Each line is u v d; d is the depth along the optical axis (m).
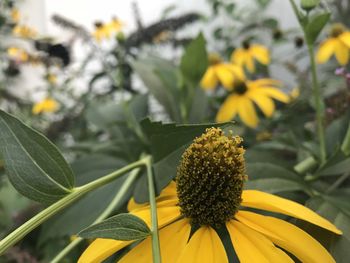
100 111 0.20
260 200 0.08
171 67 0.19
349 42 0.18
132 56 0.29
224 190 0.08
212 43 0.42
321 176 0.11
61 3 0.52
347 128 0.13
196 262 0.07
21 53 0.36
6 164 0.07
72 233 0.12
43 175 0.07
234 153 0.08
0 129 0.07
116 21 0.33
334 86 0.20
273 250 0.07
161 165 0.09
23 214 0.18
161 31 0.28
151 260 0.07
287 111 0.20
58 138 0.26
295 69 0.24
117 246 0.07
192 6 0.49
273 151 0.16
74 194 0.08
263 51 0.26
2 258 0.17
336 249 0.08
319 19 0.11
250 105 0.20
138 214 0.08
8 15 0.34
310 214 0.08
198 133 0.08
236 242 0.07
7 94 0.36
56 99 0.37
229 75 0.21
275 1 0.40
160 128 0.08
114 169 0.14
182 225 0.08
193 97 0.17
